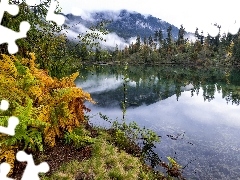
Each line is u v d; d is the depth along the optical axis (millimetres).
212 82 49594
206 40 121250
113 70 89938
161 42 154375
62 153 6391
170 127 15406
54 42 8211
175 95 32844
